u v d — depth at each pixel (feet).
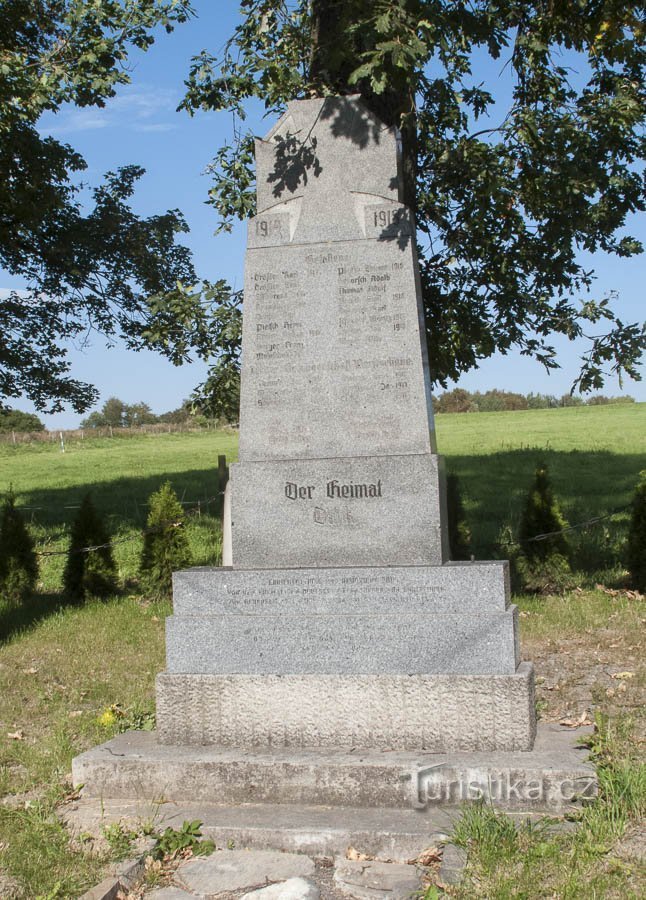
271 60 34.94
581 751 19.48
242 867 17.08
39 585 54.19
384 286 22.26
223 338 42.47
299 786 19.12
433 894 15.35
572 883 14.94
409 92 38.83
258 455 22.58
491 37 39.37
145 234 66.49
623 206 44.88
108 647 36.81
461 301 45.19
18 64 48.93
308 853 17.62
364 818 18.12
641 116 41.70
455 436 123.85
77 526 48.78
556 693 27.43
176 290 43.60
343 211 22.61
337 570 20.95
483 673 19.79
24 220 57.67
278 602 21.11
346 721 20.25
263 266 22.81
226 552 35.32
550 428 128.67
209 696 20.81
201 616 21.15
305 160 22.88
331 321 22.44
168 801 19.65
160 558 47.80
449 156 41.47
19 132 54.19
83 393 72.54
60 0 55.77
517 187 42.96
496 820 17.12
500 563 20.94
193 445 141.79
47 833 18.35
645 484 44.96
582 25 39.27
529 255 45.14
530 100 45.03
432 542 21.43
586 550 54.24
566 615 39.37
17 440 159.94
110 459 120.98
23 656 35.78
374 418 22.13
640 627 36.52
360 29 27.53
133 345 70.33
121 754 20.31
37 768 22.33
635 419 136.15
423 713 19.89
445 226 44.55
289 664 20.67
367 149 22.66
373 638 20.33
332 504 21.95
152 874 16.90
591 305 42.29
